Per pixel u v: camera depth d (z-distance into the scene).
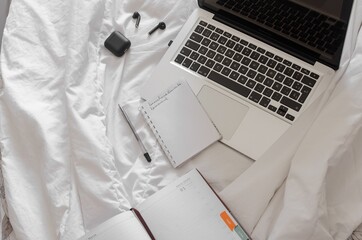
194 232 0.77
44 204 0.82
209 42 0.89
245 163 0.83
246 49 0.88
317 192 0.75
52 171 0.81
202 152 0.84
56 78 0.87
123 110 0.87
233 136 0.83
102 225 0.76
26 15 0.91
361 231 0.78
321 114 0.81
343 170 0.80
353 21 0.83
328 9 0.75
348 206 0.79
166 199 0.79
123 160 0.84
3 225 0.82
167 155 0.84
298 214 0.75
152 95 0.88
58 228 0.79
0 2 1.07
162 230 0.77
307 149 0.79
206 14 0.92
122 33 0.92
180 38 0.90
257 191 0.80
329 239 0.75
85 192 0.81
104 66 0.90
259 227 0.78
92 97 0.86
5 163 0.83
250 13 0.86
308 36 0.83
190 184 0.80
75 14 0.90
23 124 0.84
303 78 0.85
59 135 0.83
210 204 0.78
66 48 0.88
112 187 0.81
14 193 0.81
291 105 0.83
